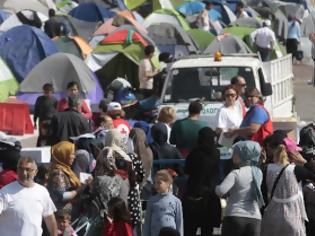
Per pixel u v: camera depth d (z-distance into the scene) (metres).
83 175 28.02
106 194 25.58
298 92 70.81
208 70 40.16
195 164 28.41
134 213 27.17
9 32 62.25
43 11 83.62
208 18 83.62
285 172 26.59
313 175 26.80
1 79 57.72
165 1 91.69
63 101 41.44
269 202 26.81
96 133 32.75
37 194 23.64
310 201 28.80
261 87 40.47
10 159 25.41
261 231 26.84
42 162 30.75
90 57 62.22
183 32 70.12
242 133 32.16
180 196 29.81
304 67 85.69
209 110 38.19
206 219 28.64
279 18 95.00
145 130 34.41
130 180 27.11
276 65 45.75
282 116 46.66
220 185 26.34
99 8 82.56
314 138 32.25
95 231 25.33
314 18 102.25
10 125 48.22
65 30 71.44
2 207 23.41
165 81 40.22
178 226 26.17
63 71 55.47
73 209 26.03
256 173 26.44
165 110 32.84
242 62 40.34
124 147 27.33
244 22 85.56
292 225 26.53
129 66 62.12
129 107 44.97
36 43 61.91
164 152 30.88
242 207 26.36
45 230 25.28
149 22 76.75
